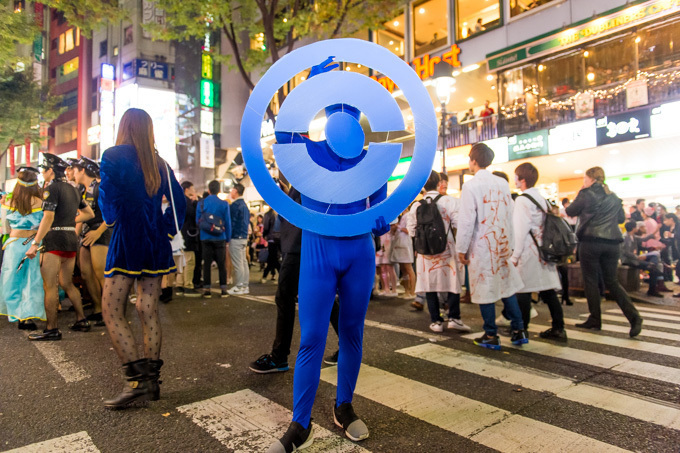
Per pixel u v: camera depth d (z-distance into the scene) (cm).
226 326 475
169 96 2888
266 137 1471
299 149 205
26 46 3791
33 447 202
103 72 3073
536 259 421
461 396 272
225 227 707
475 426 229
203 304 626
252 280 1002
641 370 327
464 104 1872
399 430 224
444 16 1591
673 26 1105
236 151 2927
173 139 2870
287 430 202
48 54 3869
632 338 433
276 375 313
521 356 364
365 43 213
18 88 2173
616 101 1192
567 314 583
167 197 288
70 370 316
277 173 321
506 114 1433
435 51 1616
